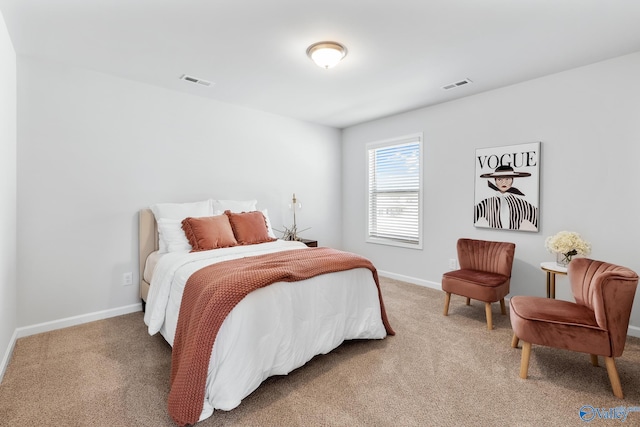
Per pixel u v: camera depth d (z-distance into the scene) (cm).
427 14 203
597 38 233
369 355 230
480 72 295
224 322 170
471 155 362
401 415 167
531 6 195
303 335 205
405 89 340
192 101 355
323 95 358
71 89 280
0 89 196
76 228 286
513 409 171
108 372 206
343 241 529
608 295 179
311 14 203
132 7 195
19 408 171
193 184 359
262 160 423
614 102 267
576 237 258
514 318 211
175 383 161
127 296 315
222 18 207
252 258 246
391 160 455
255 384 175
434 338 258
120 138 308
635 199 259
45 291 271
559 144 298
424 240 414
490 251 317
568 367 213
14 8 195
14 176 245
